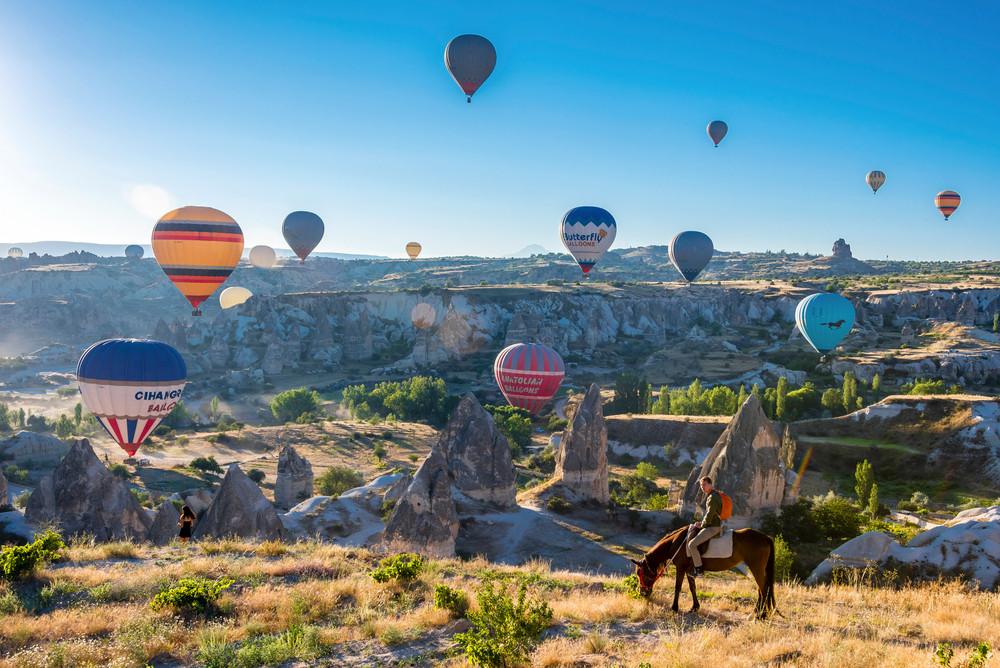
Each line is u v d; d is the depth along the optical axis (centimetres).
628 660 1131
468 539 4728
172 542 2222
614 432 9688
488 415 5369
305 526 4388
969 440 7544
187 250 6706
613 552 4641
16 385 18688
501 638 1171
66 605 1485
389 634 1309
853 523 4572
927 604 1577
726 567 1337
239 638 1333
